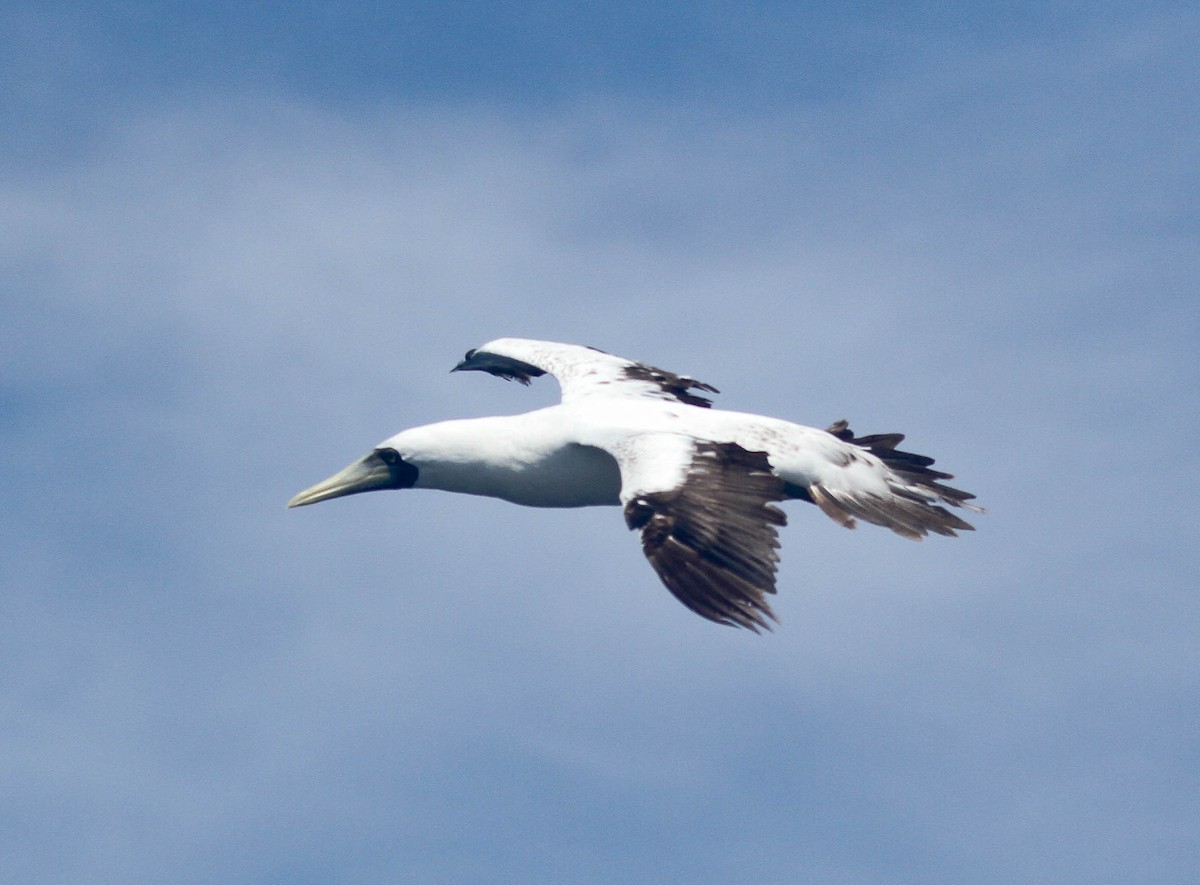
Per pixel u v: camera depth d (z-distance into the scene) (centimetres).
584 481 1973
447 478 2061
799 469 1914
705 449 1766
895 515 1925
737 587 1605
